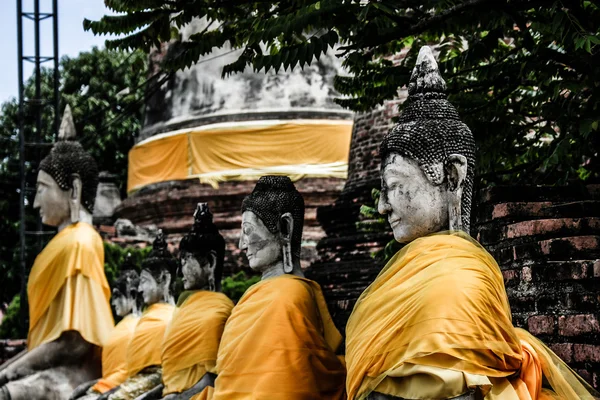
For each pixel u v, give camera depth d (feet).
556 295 26.71
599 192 29.78
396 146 21.74
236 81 89.92
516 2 31.58
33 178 97.19
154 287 43.80
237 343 26.86
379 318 20.31
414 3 31.81
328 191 85.35
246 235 29.37
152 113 95.20
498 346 19.04
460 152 21.57
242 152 87.92
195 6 34.71
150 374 41.37
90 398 43.47
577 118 31.96
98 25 35.35
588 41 28.27
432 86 22.27
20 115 84.84
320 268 53.31
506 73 34.24
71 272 47.32
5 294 97.66
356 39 32.07
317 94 88.48
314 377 26.18
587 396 20.93
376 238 53.47
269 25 30.07
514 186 29.68
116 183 117.08
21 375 46.96
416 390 18.81
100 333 47.16
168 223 89.86
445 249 20.45
